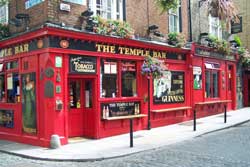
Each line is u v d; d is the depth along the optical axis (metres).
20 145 11.75
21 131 12.34
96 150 10.41
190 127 14.53
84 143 11.61
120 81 13.28
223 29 20.36
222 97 20.06
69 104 12.45
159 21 15.65
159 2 11.19
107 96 12.81
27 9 12.32
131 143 10.70
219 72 19.86
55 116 11.12
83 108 12.82
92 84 12.49
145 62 13.98
